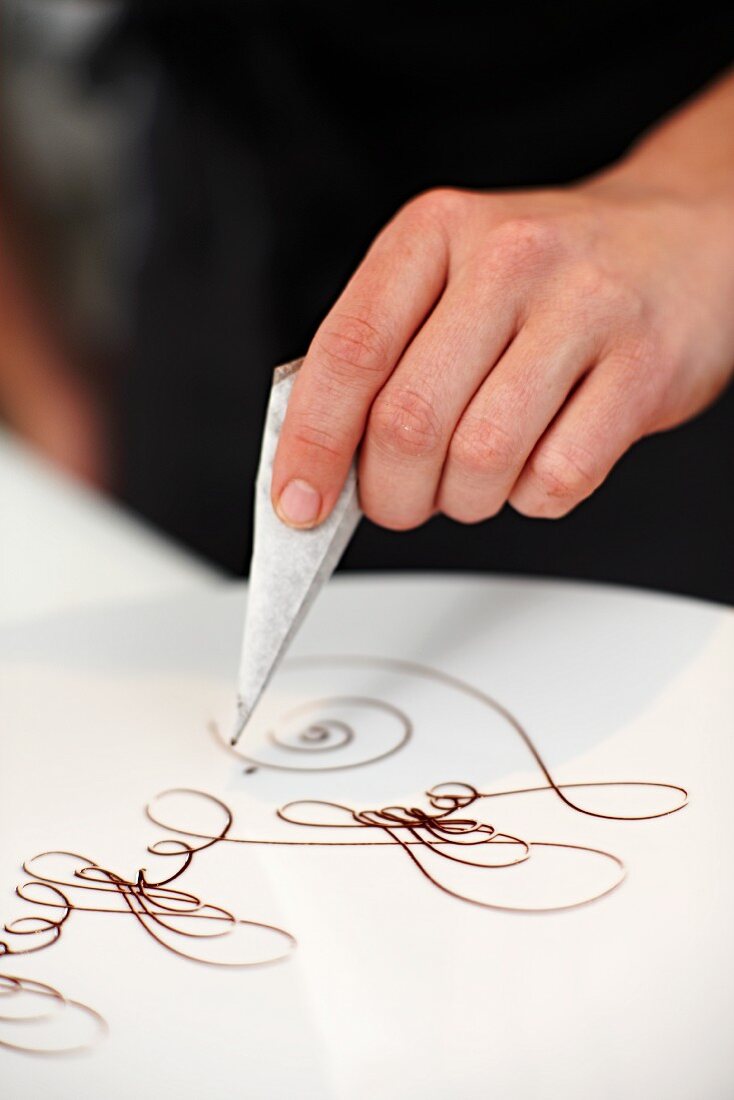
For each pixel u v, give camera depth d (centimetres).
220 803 57
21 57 99
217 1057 48
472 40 89
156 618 68
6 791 58
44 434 113
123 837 56
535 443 56
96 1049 48
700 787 56
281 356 99
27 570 82
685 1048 47
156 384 104
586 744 59
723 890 52
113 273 103
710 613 65
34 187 104
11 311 109
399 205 94
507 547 98
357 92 91
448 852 54
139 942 51
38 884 54
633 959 50
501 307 56
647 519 96
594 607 67
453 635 66
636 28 89
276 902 53
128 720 61
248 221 96
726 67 89
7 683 63
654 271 60
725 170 68
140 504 108
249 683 58
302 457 55
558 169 92
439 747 59
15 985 50
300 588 57
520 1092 46
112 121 98
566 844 54
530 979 49
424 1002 49
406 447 55
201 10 90
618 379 57
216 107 93
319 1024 48
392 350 55
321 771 59
